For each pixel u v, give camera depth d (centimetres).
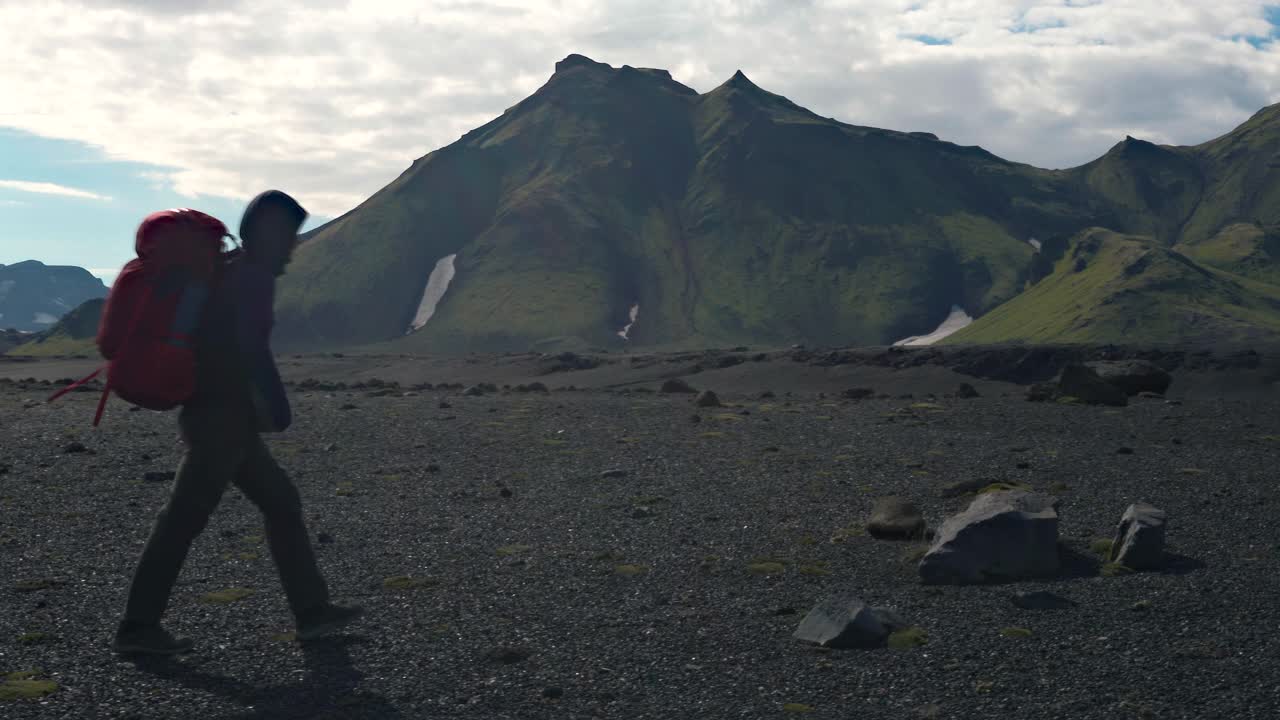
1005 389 2614
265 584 601
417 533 759
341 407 1692
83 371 4619
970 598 593
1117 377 2116
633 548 716
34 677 434
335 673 450
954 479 994
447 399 1991
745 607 571
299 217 472
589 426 1445
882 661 477
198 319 454
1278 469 1056
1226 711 411
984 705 420
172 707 404
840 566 673
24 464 1009
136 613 466
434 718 400
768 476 1013
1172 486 950
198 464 464
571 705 418
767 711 413
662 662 474
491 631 517
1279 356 2669
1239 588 602
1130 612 557
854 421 1538
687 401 1988
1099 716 407
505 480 992
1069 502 873
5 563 635
